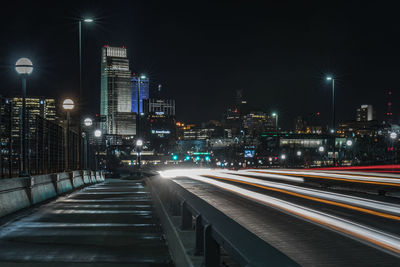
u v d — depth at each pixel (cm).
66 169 3038
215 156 19050
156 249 861
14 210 1388
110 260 763
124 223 1191
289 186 2545
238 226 432
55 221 1221
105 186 3170
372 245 775
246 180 3303
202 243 632
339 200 1664
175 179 3556
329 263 619
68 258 774
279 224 1041
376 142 18838
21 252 819
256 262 315
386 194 1930
